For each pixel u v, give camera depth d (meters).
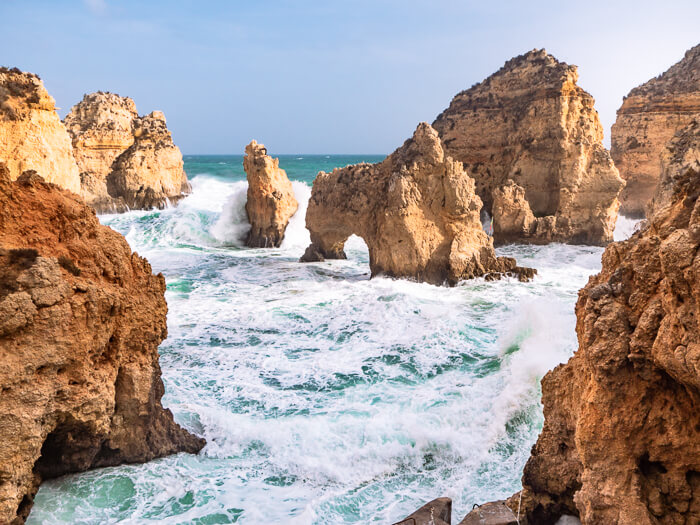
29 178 9.64
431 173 26.44
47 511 8.98
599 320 6.85
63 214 9.52
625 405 6.66
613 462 6.76
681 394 6.50
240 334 19.14
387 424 12.52
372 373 15.66
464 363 16.20
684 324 5.79
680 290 5.86
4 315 7.82
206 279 28.06
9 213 8.84
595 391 6.83
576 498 7.15
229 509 9.62
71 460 9.77
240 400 13.98
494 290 24.75
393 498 10.22
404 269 26.58
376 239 27.64
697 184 6.95
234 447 11.84
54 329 8.34
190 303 23.14
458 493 10.27
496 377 14.66
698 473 6.57
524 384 13.56
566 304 20.80
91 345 9.01
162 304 11.18
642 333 6.45
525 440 12.12
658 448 6.61
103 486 9.77
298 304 22.67
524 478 8.70
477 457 11.56
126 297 10.07
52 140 29.30
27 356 8.02
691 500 6.55
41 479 9.58
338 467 11.19
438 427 12.48
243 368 16.08
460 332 18.75
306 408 13.53
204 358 16.81
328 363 16.41
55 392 8.36
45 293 8.29
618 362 6.61
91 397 8.88
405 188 25.95
